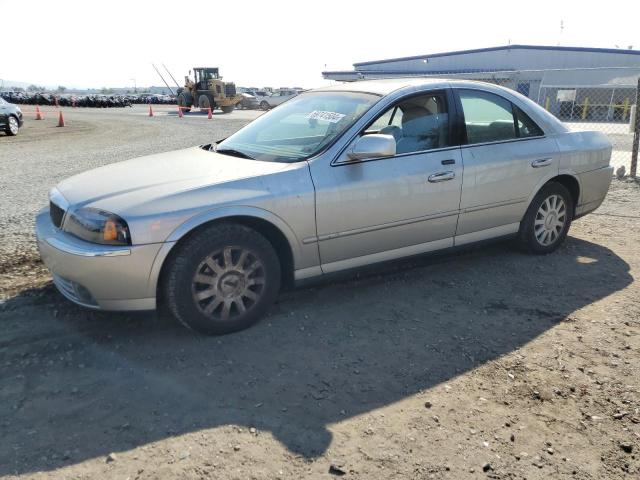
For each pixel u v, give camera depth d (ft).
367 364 10.53
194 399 9.31
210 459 7.84
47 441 8.18
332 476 7.55
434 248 14.26
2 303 12.95
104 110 147.54
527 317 12.64
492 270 15.62
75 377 9.93
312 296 13.69
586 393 9.64
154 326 11.97
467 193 14.24
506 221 15.55
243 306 11.64
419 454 8.04
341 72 155.43
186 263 10.71
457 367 10.46
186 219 10.56
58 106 179.32
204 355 10.77
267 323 12.17
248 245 11.36
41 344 11.09
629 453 8.16
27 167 35.76
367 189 12.50
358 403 9.28
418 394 9.56
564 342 11.45
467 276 15.15
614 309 13.06
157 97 210.79
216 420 8.75
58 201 11.76
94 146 49.49
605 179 17.67
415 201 13.30
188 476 7.50
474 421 8.82
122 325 11.97
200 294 11.03
